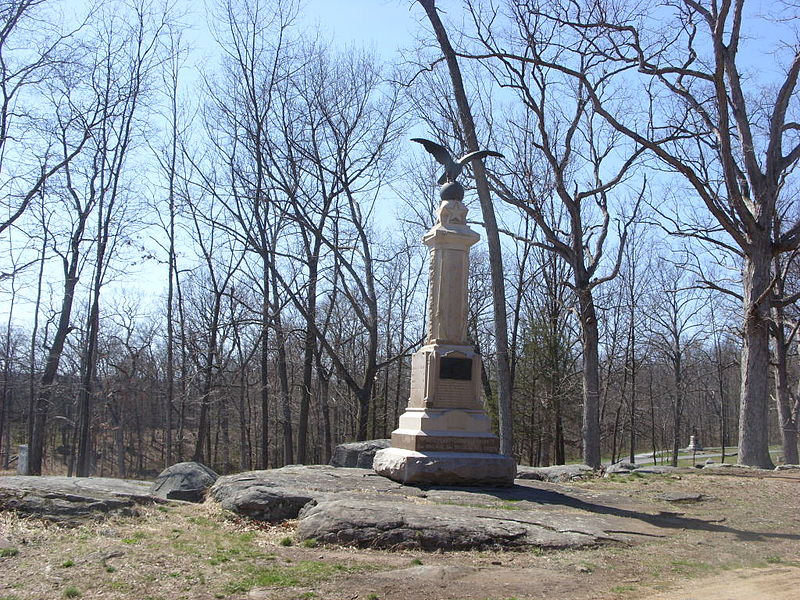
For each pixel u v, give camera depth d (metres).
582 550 8.05
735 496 12.66
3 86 22.17
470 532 8.12
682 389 44.91
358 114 28.44
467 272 12.93
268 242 28.92
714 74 18.11
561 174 22.66
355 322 42.53
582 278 23.31
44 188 24.23
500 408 19.72
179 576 6.46
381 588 6.34
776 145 19.77
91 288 29.47
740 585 6.86
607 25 19.88
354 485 11.07
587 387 22.94
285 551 7.64
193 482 11.53
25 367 39.31
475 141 20.33
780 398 29.77
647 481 14.53
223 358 36.12
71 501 8.97
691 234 23.70
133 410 50.06
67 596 5.82
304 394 29.05
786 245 19.59
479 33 21.41
